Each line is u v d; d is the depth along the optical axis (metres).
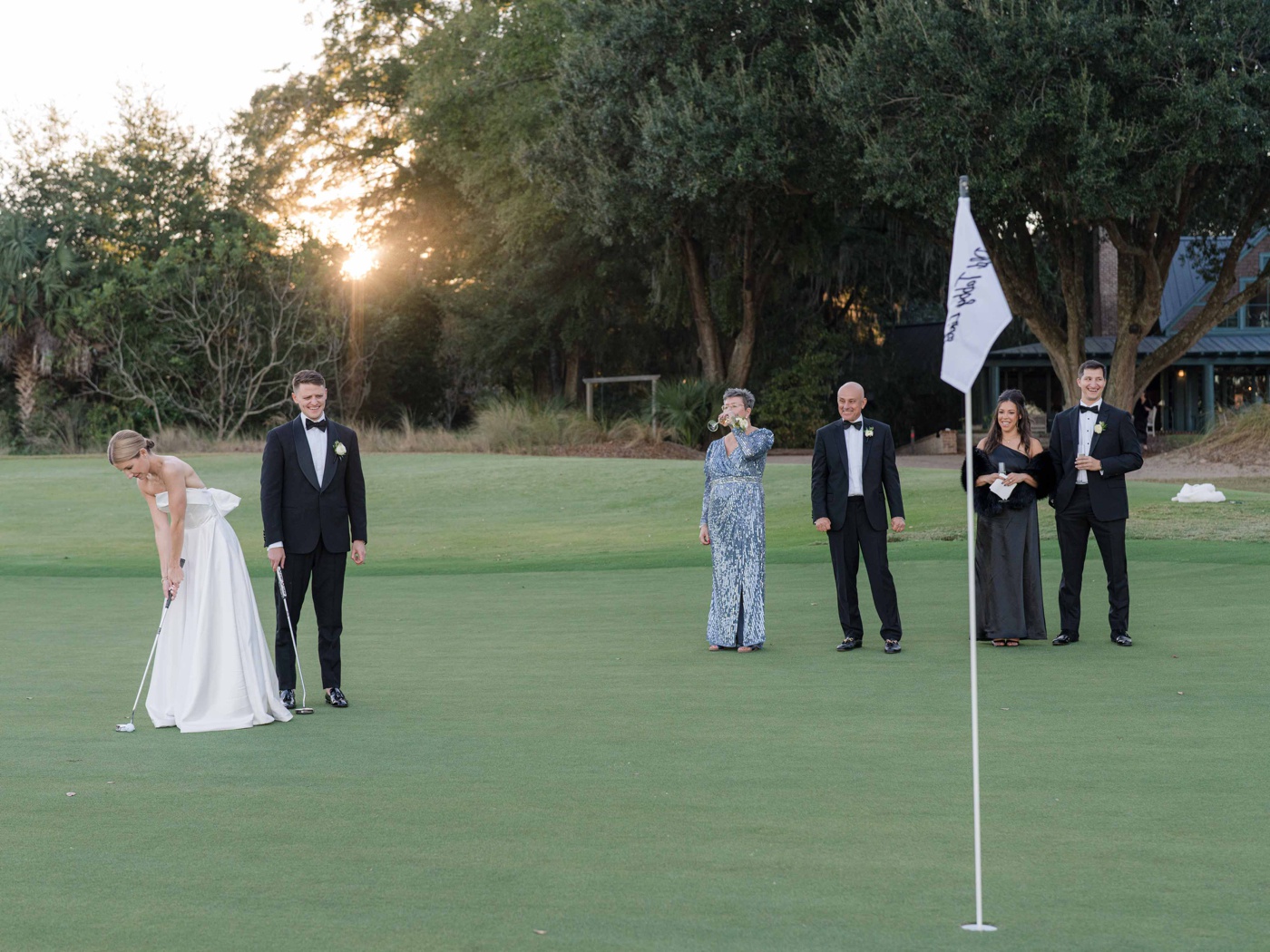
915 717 6.39
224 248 40.47
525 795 4.94
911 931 3.41
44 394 41.03
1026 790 4.89
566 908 3.62
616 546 17.98
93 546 19.48
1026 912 3.55
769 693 7.20
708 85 29.92
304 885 3.86
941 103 26.78
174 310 40.38
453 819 4.61
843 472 8.91
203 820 4.63
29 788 5.15
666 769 5.34
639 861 4.06
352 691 7.50
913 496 19.64
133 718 6.73
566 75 33.16
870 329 46.41
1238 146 26.27
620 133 32.28
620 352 45.06
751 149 29.70
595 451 32.09
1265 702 6.59
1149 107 26.92
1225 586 11.48
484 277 45.00
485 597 12.54
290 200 46.75
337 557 7.22
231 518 22.19
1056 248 32.44
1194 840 4.22
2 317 40.69
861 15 28.02
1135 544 14.70
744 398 8.99
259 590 13.57
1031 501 8.88
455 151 41.44
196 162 43.84
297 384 7.24
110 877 3.96
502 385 47.19
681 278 39.47
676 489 23.17
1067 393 33.00
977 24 26.30
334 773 5.37
